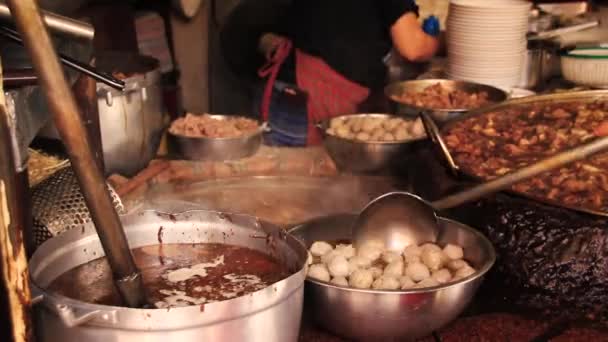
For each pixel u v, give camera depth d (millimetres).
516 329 1916
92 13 3438
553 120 2955
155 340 1225
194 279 1508
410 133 3104
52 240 1479
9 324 1212
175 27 4480
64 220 2162
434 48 3820
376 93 3797
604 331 1913
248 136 3301
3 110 1192
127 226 1631
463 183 2279
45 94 1107
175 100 4227
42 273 1426
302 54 3660
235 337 1276
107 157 2920
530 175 2020
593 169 2289
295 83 3688
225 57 4746
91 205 1208
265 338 1323
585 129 2764
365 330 1731
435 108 3250
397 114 3410
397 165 2990
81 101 2438
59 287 1459
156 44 4328
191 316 1223
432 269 1897
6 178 1184
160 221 1667
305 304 1792
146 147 3092
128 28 3938
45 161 2465
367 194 2928
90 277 1508
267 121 3764
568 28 4086
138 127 2998
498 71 3703
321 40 3584
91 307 1205
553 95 3137
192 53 4566
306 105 3646
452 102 3396
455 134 2738
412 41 3607
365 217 2068
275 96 3742
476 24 3615
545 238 1979
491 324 1938
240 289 1463
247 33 4727
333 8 3557
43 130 2527
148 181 3076
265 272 1541
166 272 1538
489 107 3068
